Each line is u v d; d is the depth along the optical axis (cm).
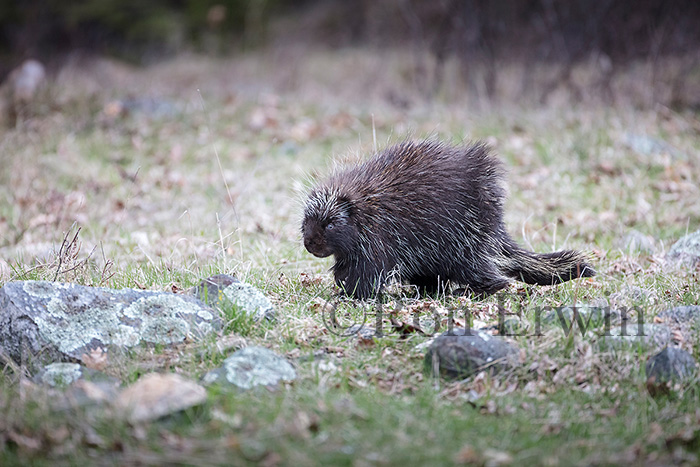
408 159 1342
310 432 845
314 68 4188
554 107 2742
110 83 3428
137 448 804
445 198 1319
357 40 4681
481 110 2869
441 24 3184
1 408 877
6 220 1919
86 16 4447
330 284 1398
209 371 986
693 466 811
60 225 1866
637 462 813
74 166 2345
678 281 1333
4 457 798
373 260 1297
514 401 951
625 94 2752
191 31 4756
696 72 2978
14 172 2261
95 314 1091
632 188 2030
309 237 1286
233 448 802
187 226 1855
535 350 1048
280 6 5266
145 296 1136
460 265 1352
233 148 2544
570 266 1348
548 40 3042
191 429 836
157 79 3900
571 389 987
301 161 2392
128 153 2514
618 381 999
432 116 2802
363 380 1002
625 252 1605
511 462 804
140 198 2102
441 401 948
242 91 3375
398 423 876
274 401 905
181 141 2616
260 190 2155
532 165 2255
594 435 874
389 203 1297
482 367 1002
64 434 818
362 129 2683
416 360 1055
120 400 860
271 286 1352
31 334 1052
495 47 3172
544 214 1911
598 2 2969
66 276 1329
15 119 2728
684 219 1831
